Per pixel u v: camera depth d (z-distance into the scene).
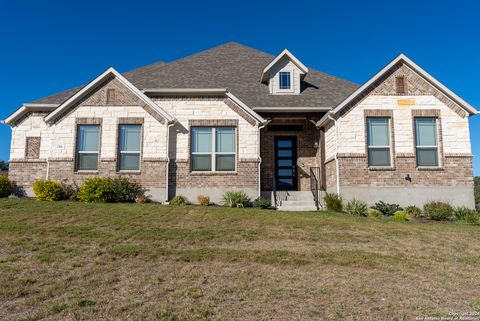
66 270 7.18
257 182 17.03
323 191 17.95
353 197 16.34
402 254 8.84
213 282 6.58
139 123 16.95
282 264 7.82
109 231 10.52
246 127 17.44
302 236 10.50
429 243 10.09
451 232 11.54
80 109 17.03
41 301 5.62
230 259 8.07
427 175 16.58
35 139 18.25
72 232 10.18
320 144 18.95
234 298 5.78
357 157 16.59
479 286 6.56
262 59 23.98
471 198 16.42
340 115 16.86
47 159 16.94
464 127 16.89
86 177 16.52
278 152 20.17
